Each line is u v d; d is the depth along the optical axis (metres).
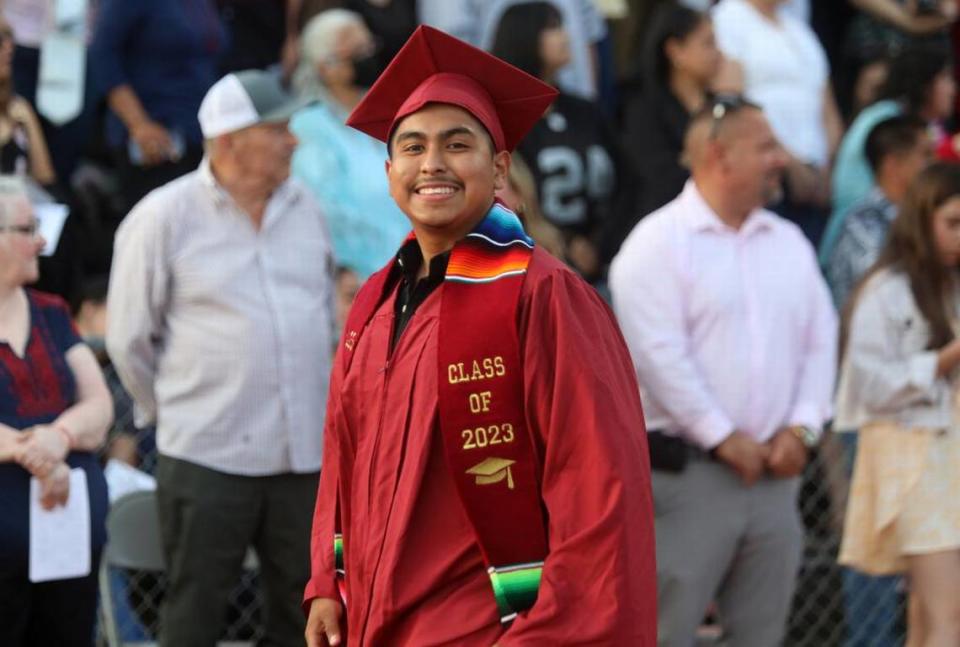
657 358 7.62
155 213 7.59
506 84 4.97
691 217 7.80
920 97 10.95
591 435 4.63
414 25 11.23
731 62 11.02
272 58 11.86
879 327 7.86
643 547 4.62
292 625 7.75
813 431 7.79
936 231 7.79
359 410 5.04
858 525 7.97
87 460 7.18
